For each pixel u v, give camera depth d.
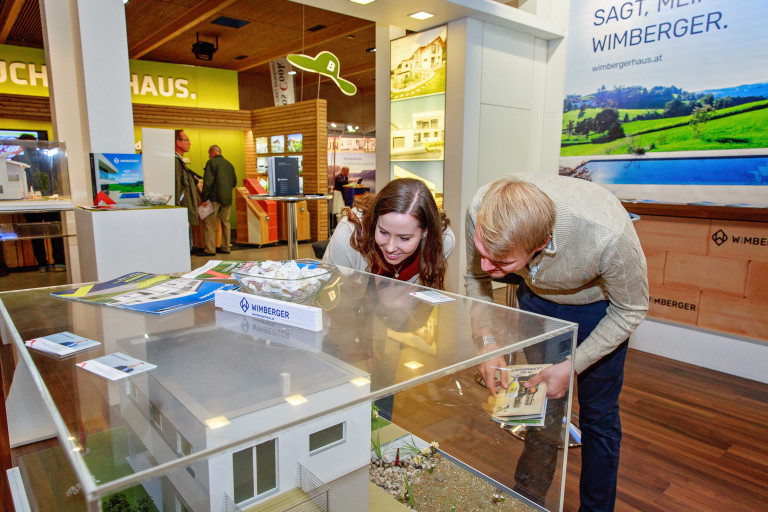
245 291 1.14
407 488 1.23
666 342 3.48
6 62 8.29
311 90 14.23
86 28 3.33
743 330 3.12
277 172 4.38
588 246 1.27
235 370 0.76
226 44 9.16
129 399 0.67
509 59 4.77
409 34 4.96
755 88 3.23
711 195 3.50
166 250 3.13
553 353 1.00
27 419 0.88
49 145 3.92
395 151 5.32
